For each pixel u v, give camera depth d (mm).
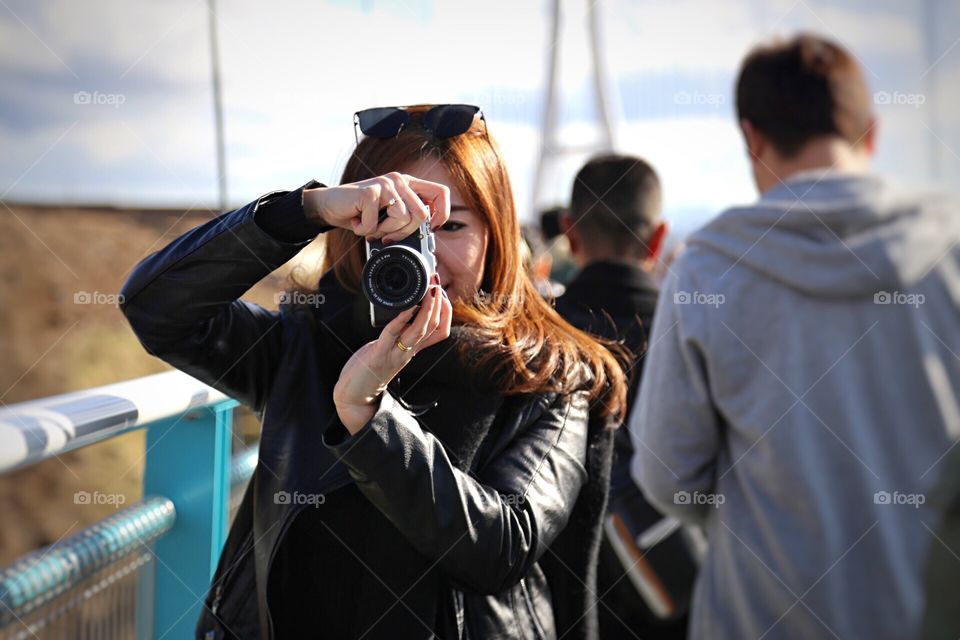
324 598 1207
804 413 1169
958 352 1171
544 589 1313
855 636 1126
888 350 1171
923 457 1149
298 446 1236
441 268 1330
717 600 1250
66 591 1285
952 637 988
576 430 1295
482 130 1387
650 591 1567
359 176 1395
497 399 1256
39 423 1065
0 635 1099
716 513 1263
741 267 1235
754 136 1357
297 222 1234
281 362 1326
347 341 1325
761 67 1340
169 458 1658
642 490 1337
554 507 1211
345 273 1375
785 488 1167
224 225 1236
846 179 1230
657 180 2025
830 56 1336
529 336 1307
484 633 1197
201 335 1308
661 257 2053
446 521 1094
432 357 1264
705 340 1234
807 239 1199
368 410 1111
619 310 1858
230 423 1729
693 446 1267
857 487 1146
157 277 1232
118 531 1419
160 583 1624
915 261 1170
